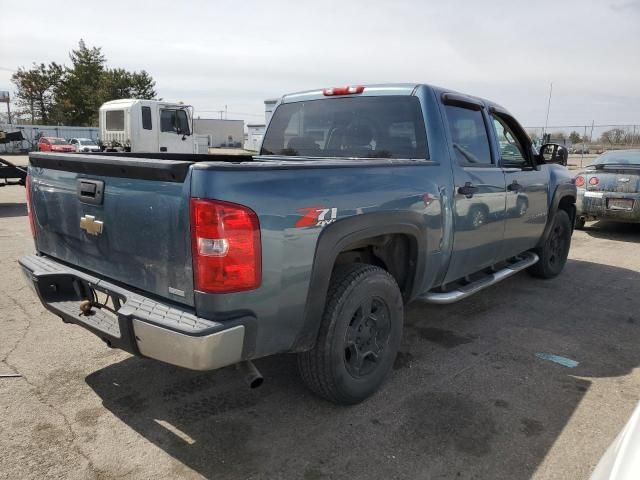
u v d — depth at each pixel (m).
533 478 2.43
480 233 4.00
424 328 4.34
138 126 14.73
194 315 2.30
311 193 2.52
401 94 3.74
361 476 2.42
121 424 2.81
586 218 9.07
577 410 3.04
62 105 52.62
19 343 3.81
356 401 3.03
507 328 4.37
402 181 3.12
